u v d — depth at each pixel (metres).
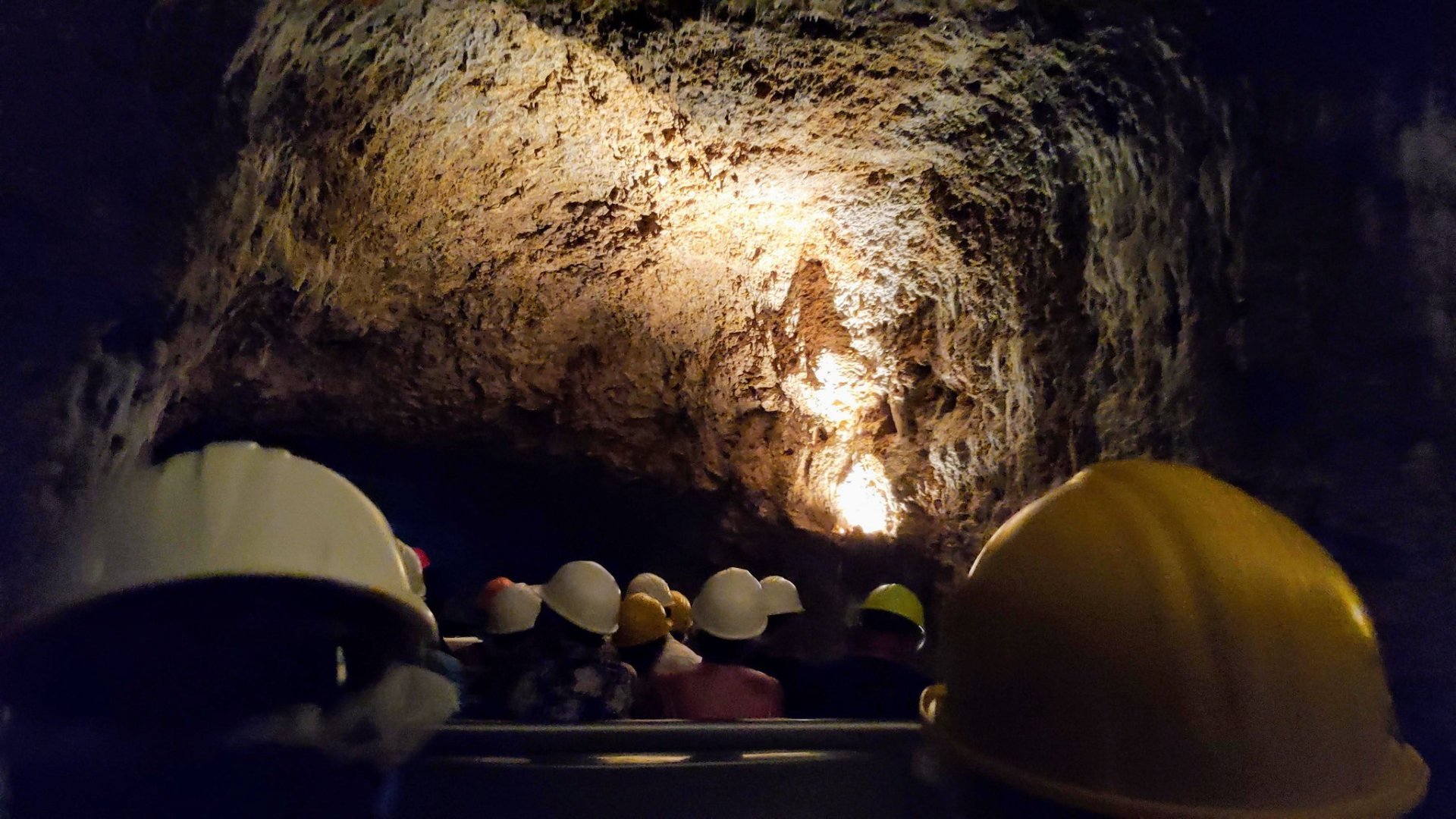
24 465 1.31
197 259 1.68
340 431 3.73
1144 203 2.25
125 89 1.46
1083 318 2.73
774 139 3.40
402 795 1.02
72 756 0.86
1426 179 1.47
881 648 2.26
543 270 4.00
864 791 1.12
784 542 4.81
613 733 1.11
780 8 2.56
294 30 2.02
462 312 3.88
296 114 2.33
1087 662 0.98
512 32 2.78
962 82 2.74
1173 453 2.06
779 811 1.09
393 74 2.68
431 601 4.28
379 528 1.03
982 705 1.06
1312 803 0.92
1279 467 1.66
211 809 0.87
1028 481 3.19
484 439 4.21
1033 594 1.03
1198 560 0.98
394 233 3.34
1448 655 1.38
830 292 4.46
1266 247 1.74
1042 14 2.23
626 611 2.29
